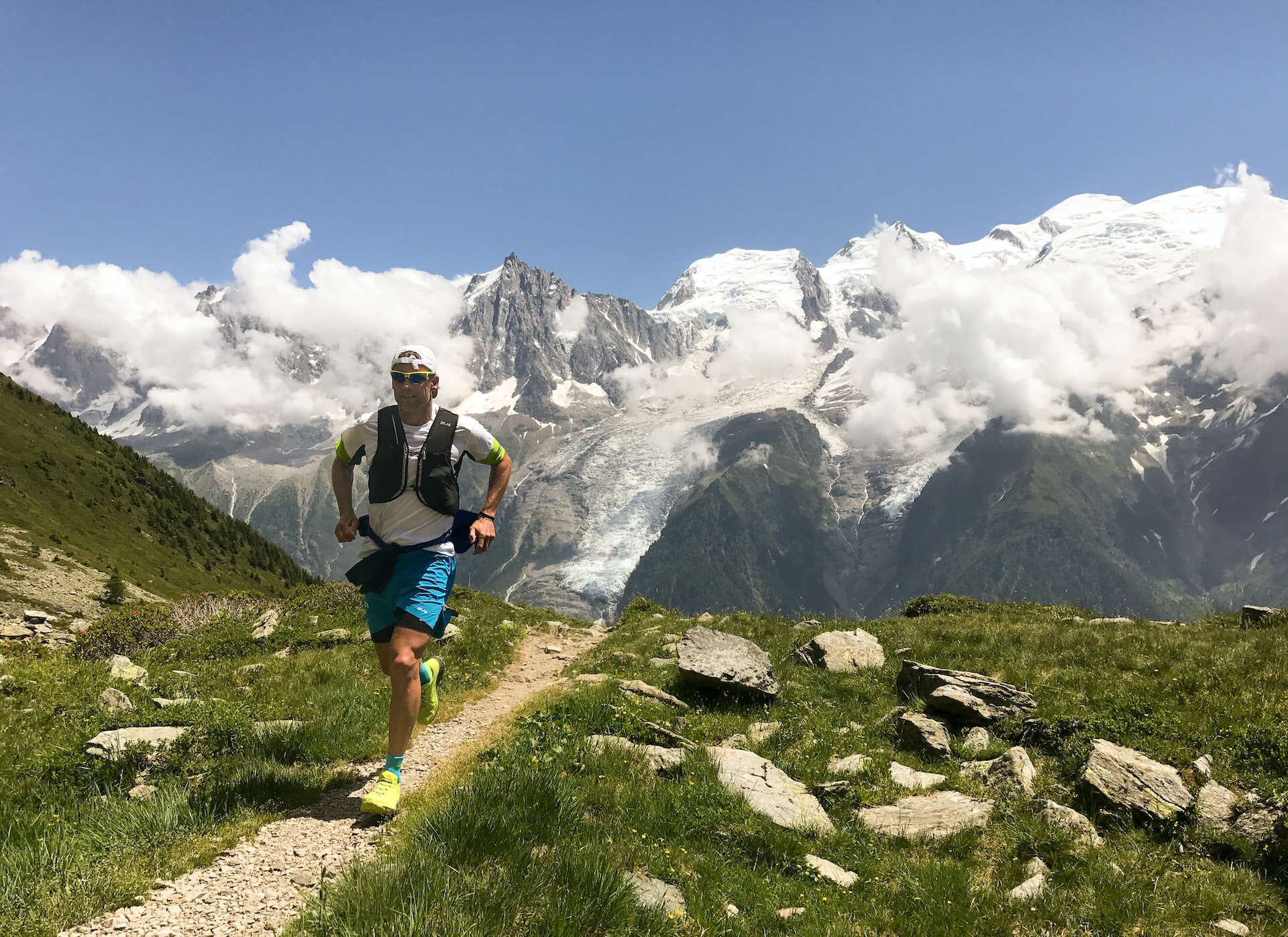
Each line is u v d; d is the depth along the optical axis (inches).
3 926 191.3
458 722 475.8
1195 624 812.6
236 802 289.0
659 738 454.9
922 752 506.9
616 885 228.4
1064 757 473.7
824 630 920.9
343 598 1129.4
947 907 304.7
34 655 820.0
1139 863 347.6
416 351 274.1
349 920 183.9
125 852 244.4
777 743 509.7
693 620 1101.1
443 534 280.4
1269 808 386.0
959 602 1080.2
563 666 827.4
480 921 192.1
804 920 276.1
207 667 775.7
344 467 289.1
